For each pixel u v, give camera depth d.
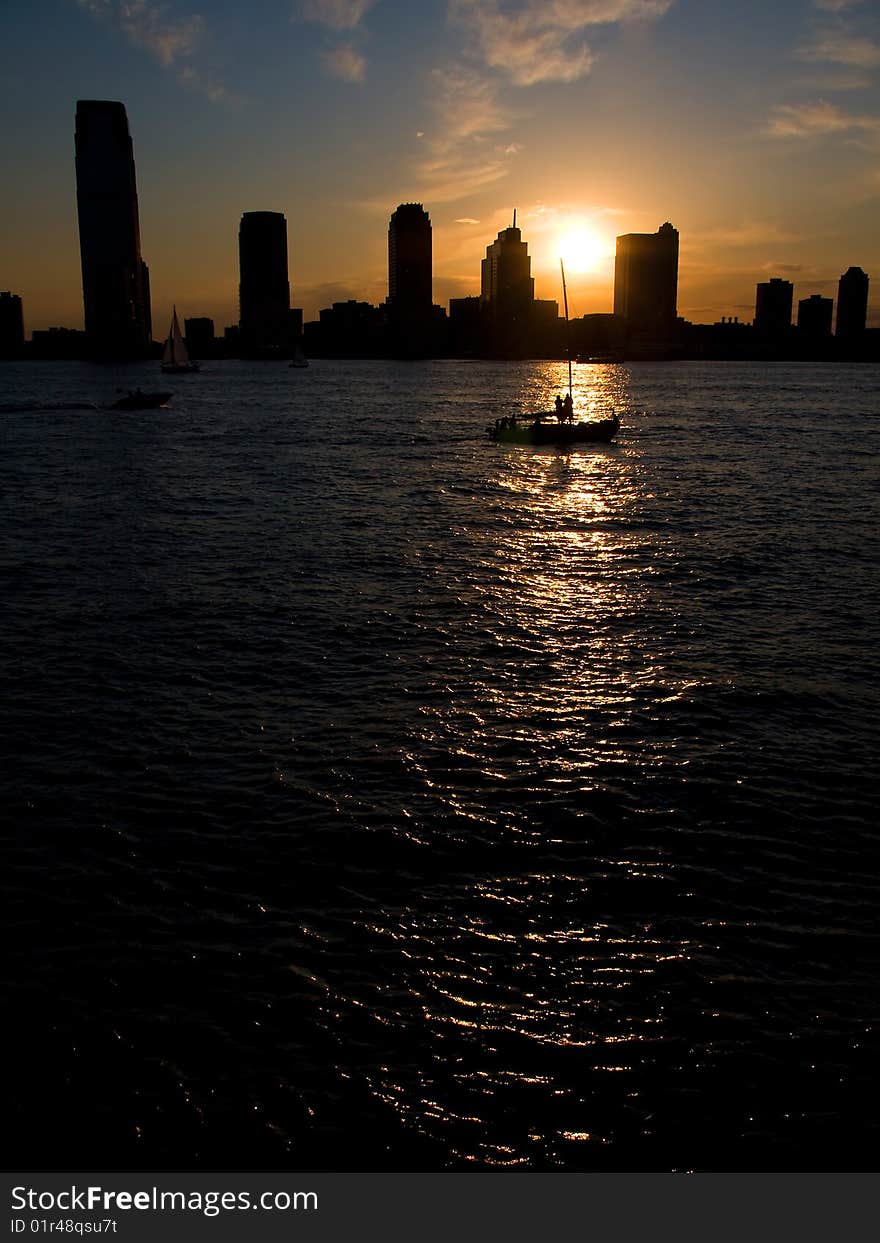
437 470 82.81
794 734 25.17
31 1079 13.69
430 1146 12.86
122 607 36.97
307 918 17.22
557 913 17.47
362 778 22.47
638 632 34.31
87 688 28.12
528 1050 14.33
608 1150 12.84
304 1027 14.66
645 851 19.48
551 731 25.30
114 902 17.58
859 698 27.73
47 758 23.38
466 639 33.31
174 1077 13.75
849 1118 13.23
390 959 16.19
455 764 23.27
